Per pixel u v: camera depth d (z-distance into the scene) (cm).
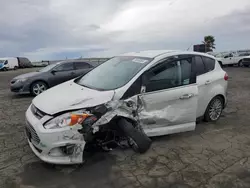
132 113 304
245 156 325
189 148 348
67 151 268
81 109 274
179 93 342
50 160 268
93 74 396
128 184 258
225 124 457
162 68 340
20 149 342
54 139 261
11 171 282
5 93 866
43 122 267
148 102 317
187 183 261
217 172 284
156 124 332
